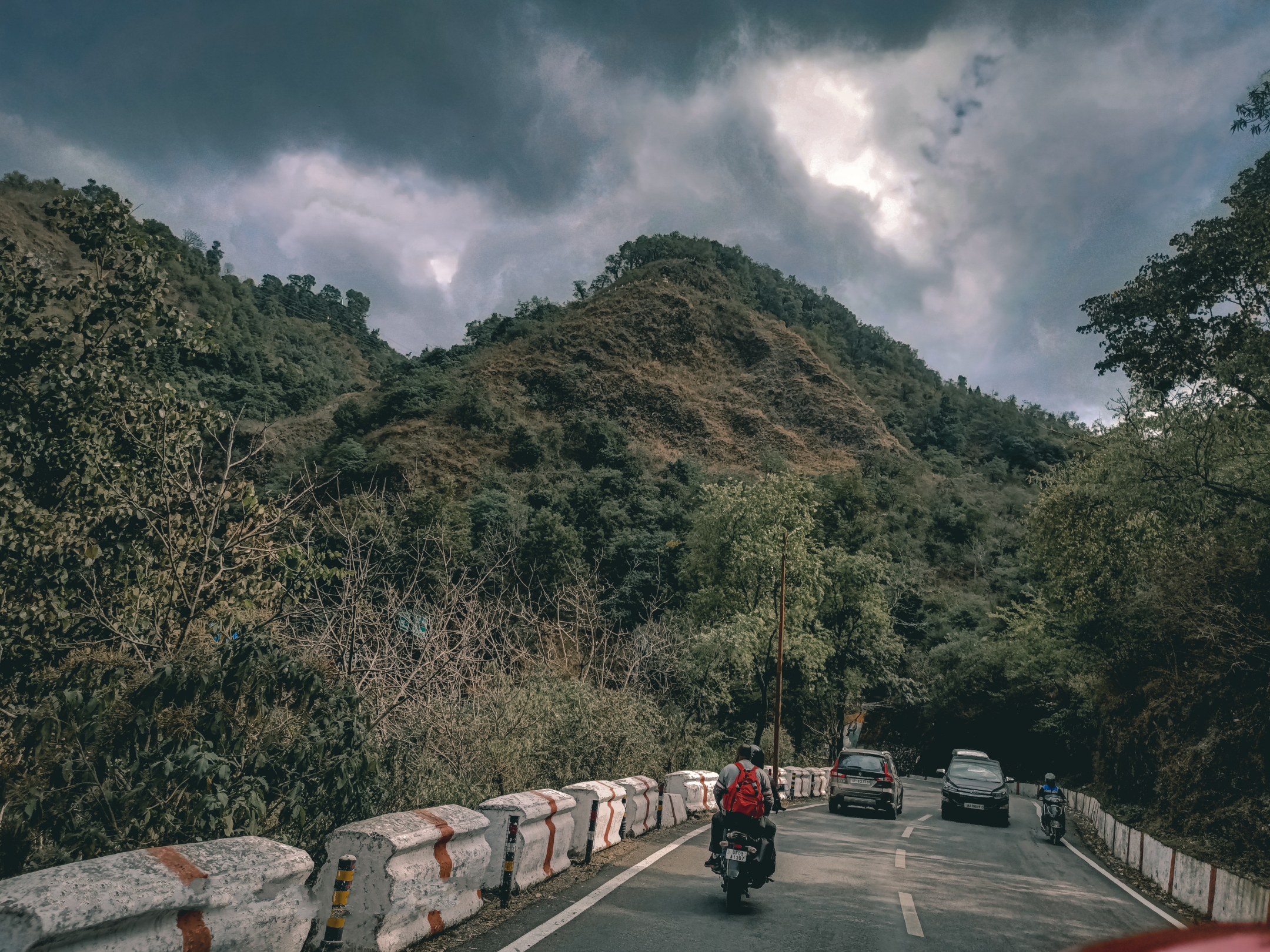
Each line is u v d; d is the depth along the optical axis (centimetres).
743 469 13450
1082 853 1538
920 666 5425
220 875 382
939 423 17025
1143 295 1656
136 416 816
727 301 17975
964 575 9112
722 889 842
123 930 327
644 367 15550
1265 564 1838
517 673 1316
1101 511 2352
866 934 691
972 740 5459
